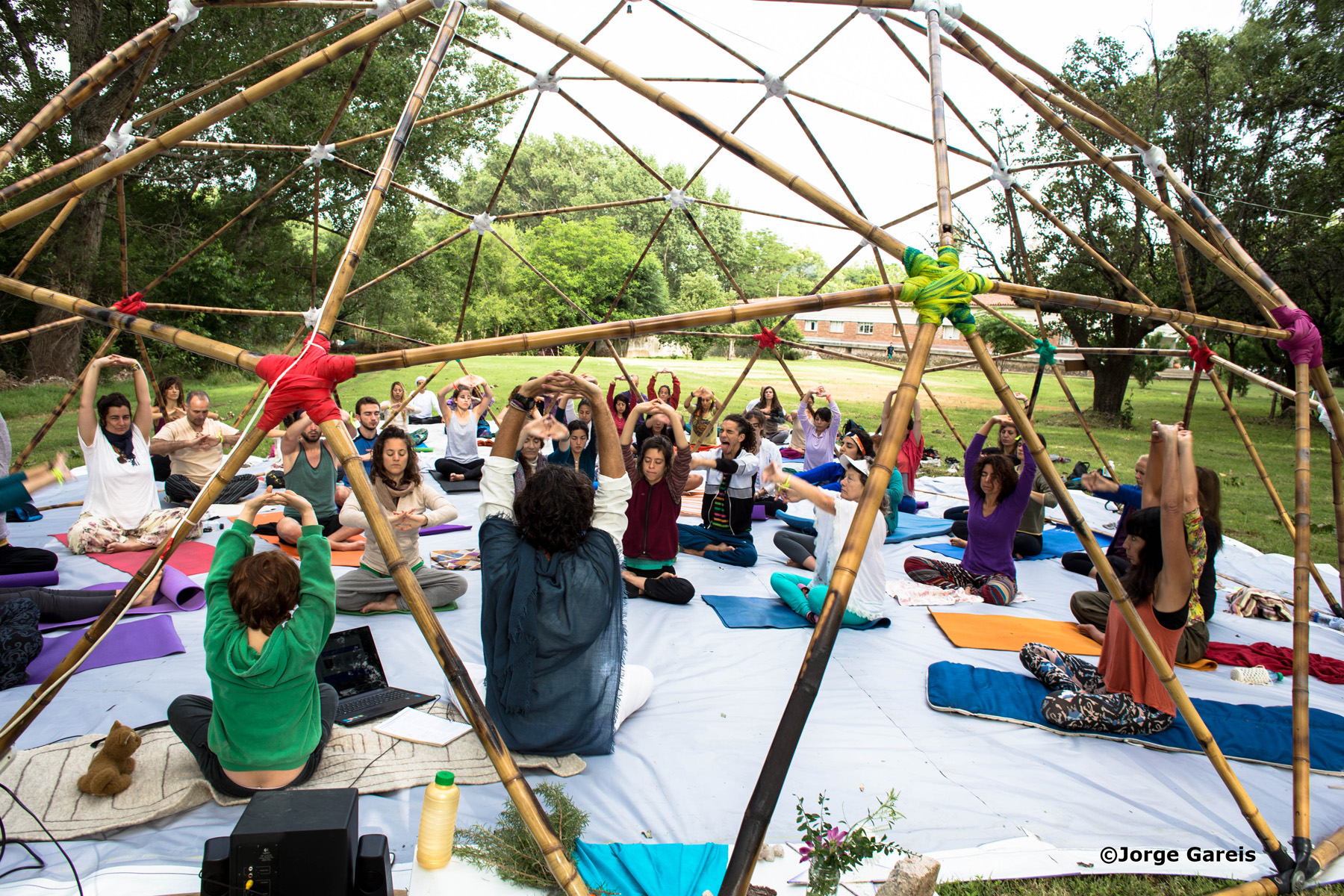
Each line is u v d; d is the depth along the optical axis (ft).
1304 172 70.28
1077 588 25.44
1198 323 14.80
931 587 24.41
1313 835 12.70
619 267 177.99
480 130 88.74
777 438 49.90
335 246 93.04
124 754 11.88
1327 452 68.95
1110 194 75.25
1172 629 15.05
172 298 83.30
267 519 27.30
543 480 12.97
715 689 16.84
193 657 16.89
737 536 26.99
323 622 11.79
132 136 15.69
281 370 10.69
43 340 70.85
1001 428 28.73
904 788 13.37
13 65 64.69
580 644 13.14
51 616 17.89
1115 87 75.05
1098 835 12.37
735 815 12.37
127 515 24.25
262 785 11.84
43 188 65.36
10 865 10.34
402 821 11.66
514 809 11.27
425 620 10.17
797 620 20.99
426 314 133.08
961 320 11.25
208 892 8.98
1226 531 37.78
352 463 10.42
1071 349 24.58
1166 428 14.52
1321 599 26.25
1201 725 12.26
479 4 13.11
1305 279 74.69
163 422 33.22
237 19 67.82
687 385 101.45
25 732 13.61
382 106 78.95
